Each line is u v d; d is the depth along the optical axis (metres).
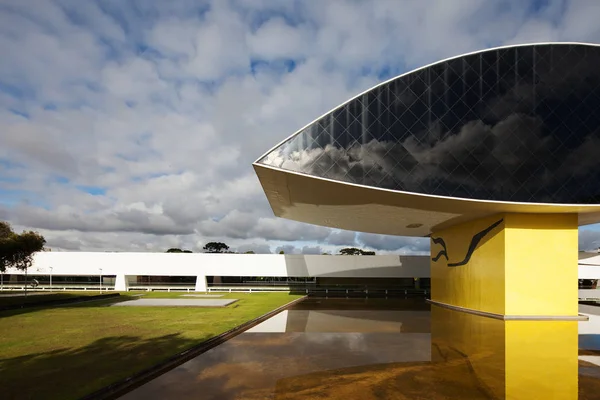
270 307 20.20
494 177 14.55
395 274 35.31
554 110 14.96
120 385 7.06
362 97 14.68
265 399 6.47
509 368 8.44
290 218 24.95
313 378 7.67
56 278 36.28
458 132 14.68
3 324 13.91
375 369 8.34
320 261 35.91
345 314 18.30
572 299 15.56
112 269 35.72
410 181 14.33
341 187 14.50
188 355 9.57
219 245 84.94
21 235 24.33
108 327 13.18
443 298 22.91
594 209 14.85
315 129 14.37
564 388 7.16
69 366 8.14
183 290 35.88
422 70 14.96
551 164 14.68
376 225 23.64
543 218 15.96
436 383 7.38
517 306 15.66
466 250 19.58
